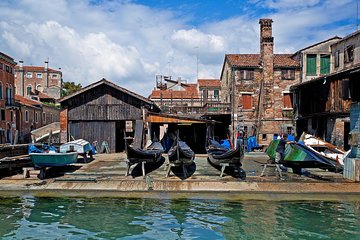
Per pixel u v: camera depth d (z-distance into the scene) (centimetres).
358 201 1113
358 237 817
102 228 880
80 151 1742
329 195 1175
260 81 2923
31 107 4338
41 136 3088
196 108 3419
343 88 1909
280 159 1419
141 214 989
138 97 2195
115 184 1266
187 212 1007
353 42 2442
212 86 4647
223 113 3011
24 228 880
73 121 2250
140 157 1390
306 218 950
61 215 983
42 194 1193
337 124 2136
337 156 1564
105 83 2202
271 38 2872
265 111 2867
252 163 1828
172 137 2397
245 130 2914
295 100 2795
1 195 1189
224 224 907
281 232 849
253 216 969
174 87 5469
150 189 1224
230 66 3042
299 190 1209
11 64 3897
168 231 859
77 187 1247
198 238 815
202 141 2653
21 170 1524
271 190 1209
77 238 816
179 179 1320
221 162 1420
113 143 2242
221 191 1207
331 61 2808
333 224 903
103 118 2236
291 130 2852
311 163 1445
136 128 2192
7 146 1609
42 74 7006
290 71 2889
